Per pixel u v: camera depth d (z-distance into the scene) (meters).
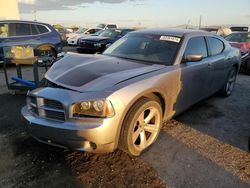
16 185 2.62
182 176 2.84
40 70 8.82
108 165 3.00
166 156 3.23
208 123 4.34
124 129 2.90
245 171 2.97
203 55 4.47
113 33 14.80
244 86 7.26
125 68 3.36
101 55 4.11
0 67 9.48
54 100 2.77
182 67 3.74
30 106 3.11
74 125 2.67
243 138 3.83
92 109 2.67
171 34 4.23
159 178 2.79
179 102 3.87
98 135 2.65
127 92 2.82
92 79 2.97
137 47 4.15
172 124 4.23
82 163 3.03
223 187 2.69
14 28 9.15
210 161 3.16
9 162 3.01
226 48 5.45
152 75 3.26
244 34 11.34
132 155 3.12
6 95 5.69
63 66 3.47
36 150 3.28
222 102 5.57
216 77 5.00
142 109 3.01
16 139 3.56
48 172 2.84
